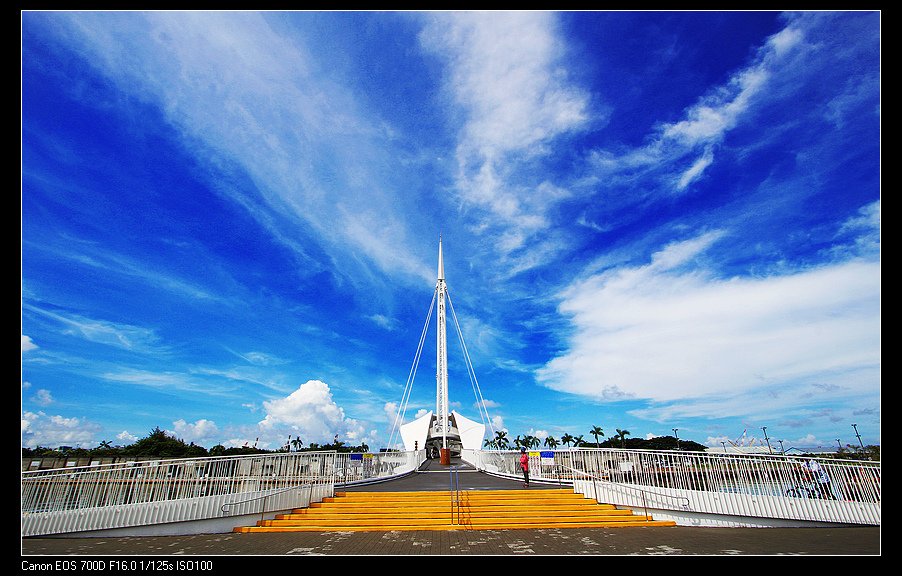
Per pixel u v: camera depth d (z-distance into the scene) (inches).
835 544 439.2
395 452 1079.0
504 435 4109.3
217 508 528.4
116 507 512.1
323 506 607.8
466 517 564.7
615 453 665.0
